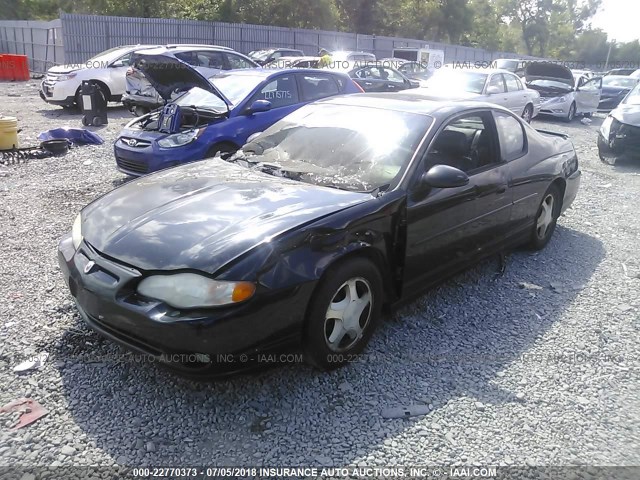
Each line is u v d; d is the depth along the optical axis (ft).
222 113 24.84
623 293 15.67
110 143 34.88
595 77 62.80
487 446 9.36
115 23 81.51
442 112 14.08
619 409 10.49
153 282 9.46
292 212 10.64
